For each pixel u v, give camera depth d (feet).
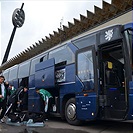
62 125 25.96
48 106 28.68
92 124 26.12
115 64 23.11
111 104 21.83
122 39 20.33
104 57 23.15
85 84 22.99
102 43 22.57
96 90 21.48
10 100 29.25
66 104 26.58
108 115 21.44
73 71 25.86
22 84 41.47
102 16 40.47
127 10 36.37
